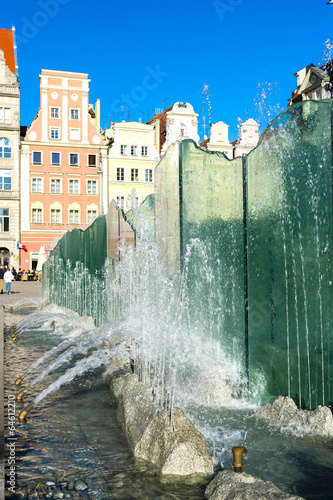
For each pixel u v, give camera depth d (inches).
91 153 1831.9
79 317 535.5
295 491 143.8
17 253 1779.0
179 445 158.9
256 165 235.5
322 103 198.8
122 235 379.2
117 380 249.9
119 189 1841.8
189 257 291.7
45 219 1802.4
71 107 1813.5
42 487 144.6
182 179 299.6
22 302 836.6
